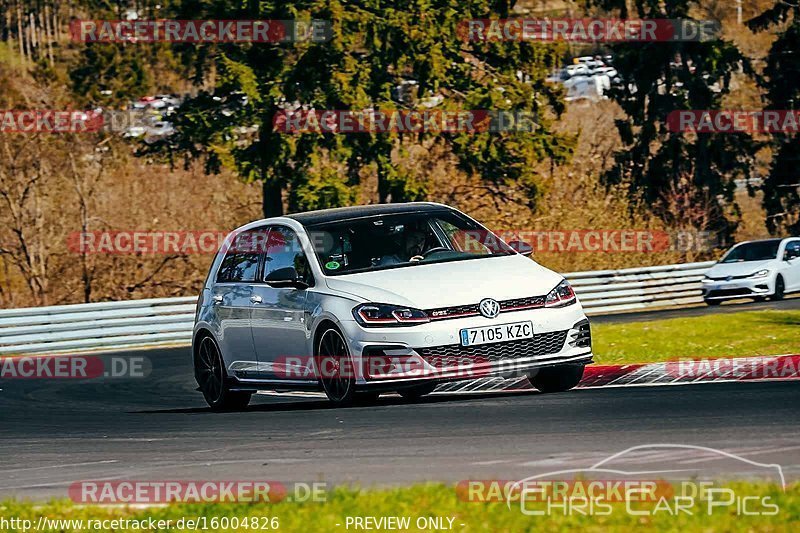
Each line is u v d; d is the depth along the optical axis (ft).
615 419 115.14
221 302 150.61
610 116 619.26
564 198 522.06
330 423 122.72
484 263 136.56
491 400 135.03
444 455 100.37
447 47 466.70
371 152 452.35
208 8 461.78
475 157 472.44
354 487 89.25
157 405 172.45
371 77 456.86
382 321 126.41
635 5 595.06
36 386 214.90
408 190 455.63
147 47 586.86
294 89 438.40
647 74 583.58
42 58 581.94
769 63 571.69
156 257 529.86
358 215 144.05
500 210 514.27
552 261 474.90
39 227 523.70
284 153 440.04
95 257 526.98
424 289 128.88
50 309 310.86
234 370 148.46
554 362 128.98
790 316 238.89
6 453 122.72
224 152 449.06
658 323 249.14
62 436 132.87
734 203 579.07
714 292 354.95
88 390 203.41
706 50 574.56
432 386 127.34
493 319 127.03
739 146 583.99
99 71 578.66
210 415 143.95
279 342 139.64
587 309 373.20
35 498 94.89
